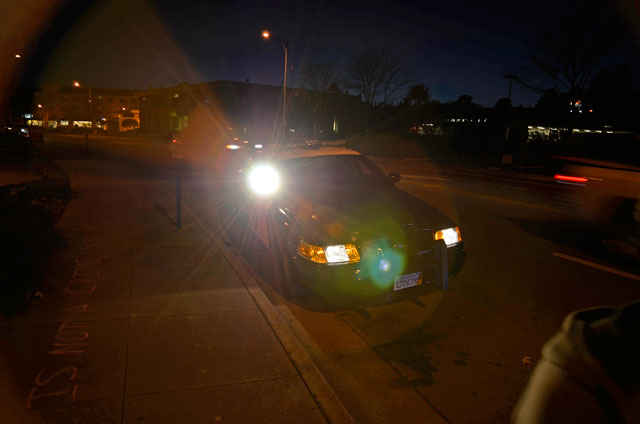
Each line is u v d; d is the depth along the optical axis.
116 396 2.82
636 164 7.63
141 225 7.59
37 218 6.58
